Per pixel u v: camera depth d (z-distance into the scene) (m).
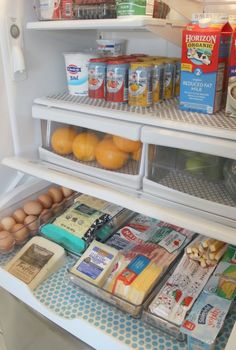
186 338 0.70
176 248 0.87
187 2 0.88
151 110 0.81
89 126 0.82
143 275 0.78
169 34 0.79
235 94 0.72
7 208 1.00
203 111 0.77
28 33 0.91
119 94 0.85
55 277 0.89
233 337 0.56
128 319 0.76
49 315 0.80
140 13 0.72
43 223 1.02
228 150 0.63
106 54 1.02
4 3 0.83
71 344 0.88
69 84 0.98
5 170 1.02
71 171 0.92
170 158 0.82
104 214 0.98
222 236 0.62
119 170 0.85
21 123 0.97
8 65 0.88
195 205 0.72
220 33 0.68
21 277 0.86
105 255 0.85
